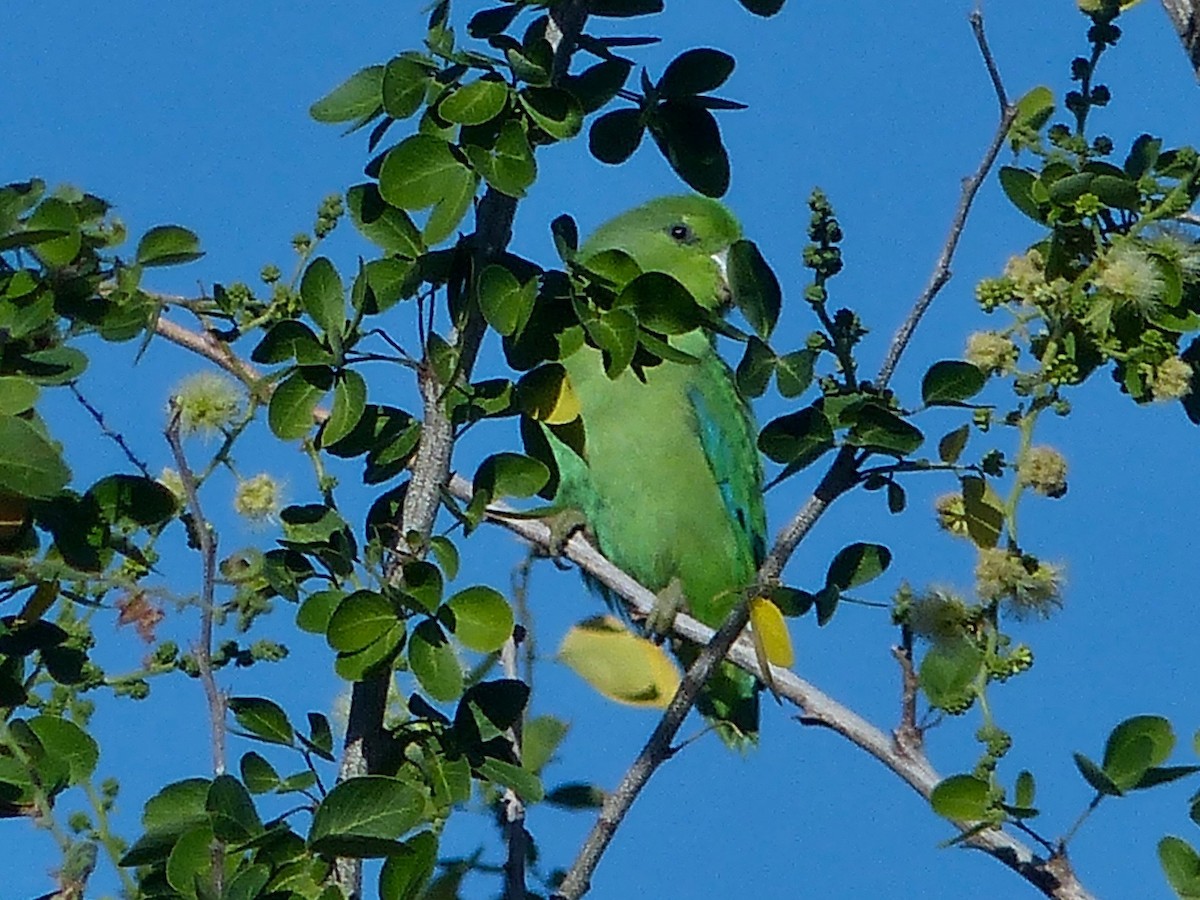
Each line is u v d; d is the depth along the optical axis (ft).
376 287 23.35
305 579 24.41
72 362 25.11
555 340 23.67
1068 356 25.59
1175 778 23.72
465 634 22.61
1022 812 23.98
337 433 23.27
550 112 23.12
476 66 23.06
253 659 25.38
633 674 29.48
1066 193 27.14
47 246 25.20
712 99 25.02
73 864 23.24
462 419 23.58
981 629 25.18
